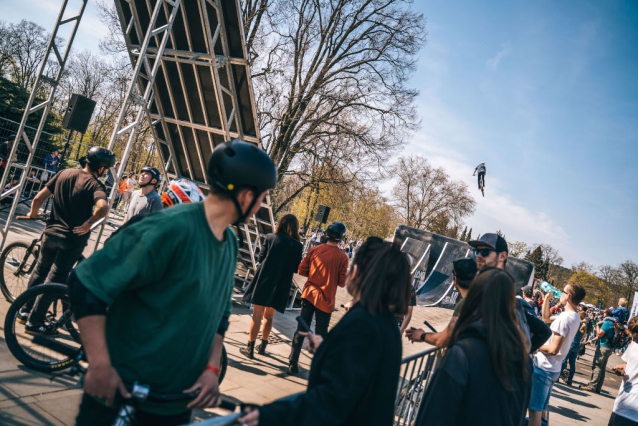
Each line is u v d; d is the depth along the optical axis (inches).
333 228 177.6
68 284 47.1
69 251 142.3
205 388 54.4
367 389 51.0
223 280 56.7
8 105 618.5
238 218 54.8
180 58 246.8
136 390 47.1
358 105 716.7
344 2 660.1
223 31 227.5
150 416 51.7
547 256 2974.9
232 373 156.9
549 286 399.2
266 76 642.8
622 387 150.2
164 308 49.3
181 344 50.6
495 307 66.1
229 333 207.9
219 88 238.1
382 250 57.3
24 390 105.0
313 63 695.1
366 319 52.2
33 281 144.3
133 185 593.0
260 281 177.9
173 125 283.7
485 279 68.9
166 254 48.0
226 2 220.5
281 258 178.9
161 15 238.7
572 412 258.7
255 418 45.3
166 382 50.7
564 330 159.3
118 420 47.1
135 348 49.4
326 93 692.1
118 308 50.9
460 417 60.2
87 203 142.1
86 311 44.9
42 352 117.0
